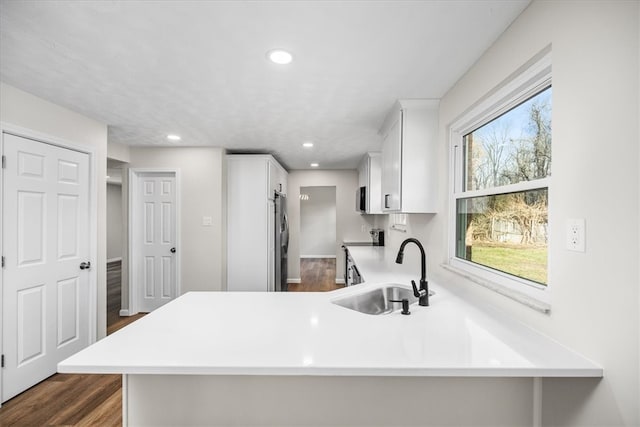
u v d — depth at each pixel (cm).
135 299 412
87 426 193
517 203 152
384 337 123
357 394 116
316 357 106
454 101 206
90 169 283
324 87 211
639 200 82
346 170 604
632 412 84
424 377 115
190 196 407
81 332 273
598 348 95
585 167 100
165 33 148
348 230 603
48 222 244
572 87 105
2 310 213
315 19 137
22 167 224
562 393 107
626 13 85
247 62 177
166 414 118
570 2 105
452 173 219
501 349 110
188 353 109
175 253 409
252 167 420
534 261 139
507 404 115
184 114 271
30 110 227
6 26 142
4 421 197
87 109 258
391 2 125
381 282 225
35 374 235
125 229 408
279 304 169
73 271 266
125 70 188
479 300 175
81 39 154
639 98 82
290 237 608
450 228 221
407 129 233
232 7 129
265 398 117
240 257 421
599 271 94
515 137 157
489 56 161
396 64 178
